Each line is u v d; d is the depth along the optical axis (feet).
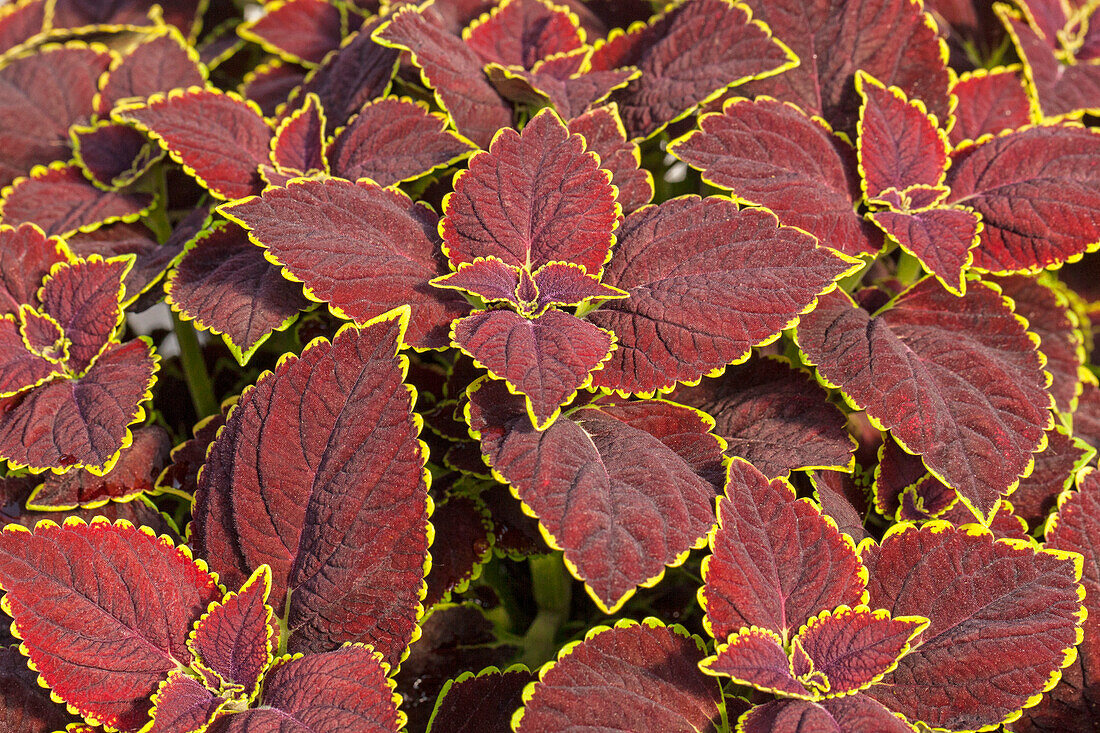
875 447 2.67
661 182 2.87
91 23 3.16
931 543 2.50
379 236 2.54
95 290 2.61
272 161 2.69
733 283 2.50
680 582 2.72
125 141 2.84
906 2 2.76
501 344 2.44
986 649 2.45
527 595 2.76
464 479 2.62
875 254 2.63
